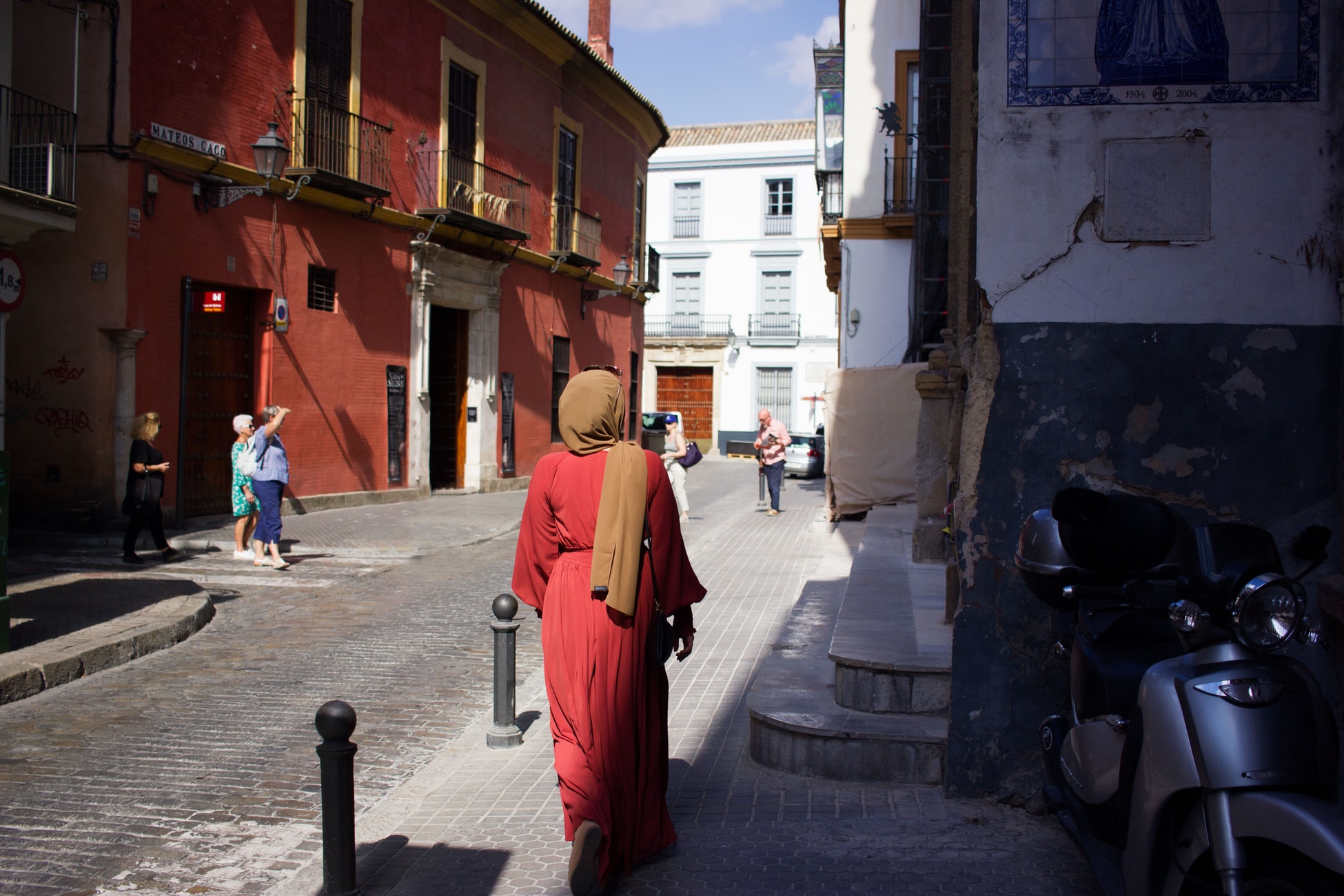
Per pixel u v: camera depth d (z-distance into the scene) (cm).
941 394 896
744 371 4534
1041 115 427
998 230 430
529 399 2425
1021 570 374
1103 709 334
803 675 581
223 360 1517
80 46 1279
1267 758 253
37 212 1105
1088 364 424
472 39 2097
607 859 360
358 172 1723
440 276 2012
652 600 381
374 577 1169
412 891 382
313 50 1644
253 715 653
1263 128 412
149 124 1344
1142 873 283
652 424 3966
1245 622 255
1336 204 406
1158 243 419
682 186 4594
